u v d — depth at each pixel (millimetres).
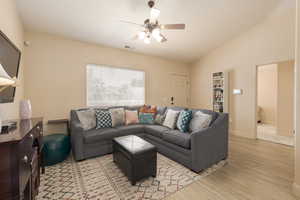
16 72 1935
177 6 2592
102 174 2053
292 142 3416
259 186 1777
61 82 3221
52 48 3119
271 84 5562
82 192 1669
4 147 887
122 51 4078
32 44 2920
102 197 1590
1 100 1502
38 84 2984
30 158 1223
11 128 1261
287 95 3920
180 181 1887
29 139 1183
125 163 1952
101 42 3576
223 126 2469
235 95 4062
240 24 3402
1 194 884
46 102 3072
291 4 2840
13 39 2107
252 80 3676
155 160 1970
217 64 4508
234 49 4023
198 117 2592
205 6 2670
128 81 4188
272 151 2893
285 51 3098
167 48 4227
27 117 1826
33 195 1355
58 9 2408
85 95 3514
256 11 2994
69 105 3322
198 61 5230
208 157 2219
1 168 883
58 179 1926
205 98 5000
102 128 2969
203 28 3385
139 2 2393
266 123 5695
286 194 1622
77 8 2418
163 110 3490
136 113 3541
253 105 3682
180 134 2408
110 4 2393
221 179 1932
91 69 3594
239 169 2193
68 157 2629
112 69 3908
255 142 3445
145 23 2311
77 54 3412
